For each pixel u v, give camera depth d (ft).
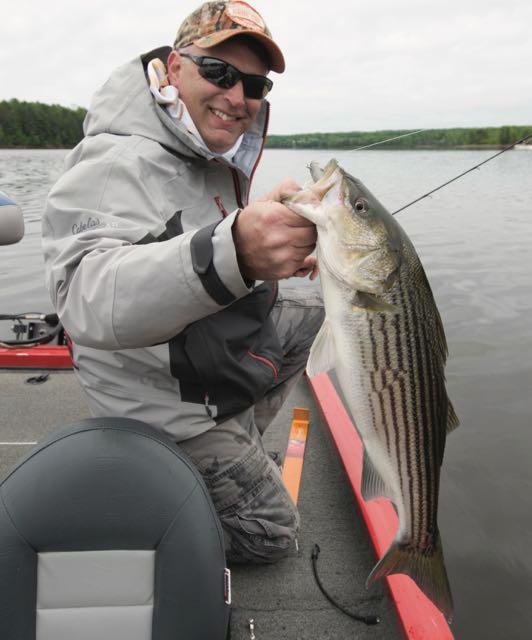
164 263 4.51
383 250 5.31
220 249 4.43
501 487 11.01
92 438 5.09
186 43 6.75
